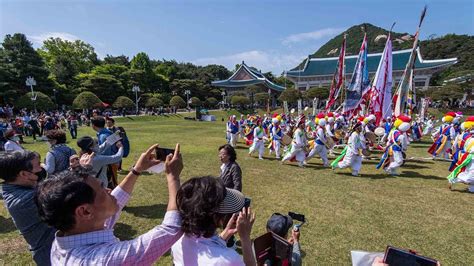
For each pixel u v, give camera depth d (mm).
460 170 7246
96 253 1199
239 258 1437
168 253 4184
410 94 21812
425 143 17219
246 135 15641
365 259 2000
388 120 15078
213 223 1454
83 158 2826
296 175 8898
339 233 4891
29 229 2002
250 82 62688
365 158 11930
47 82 41812
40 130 20000
